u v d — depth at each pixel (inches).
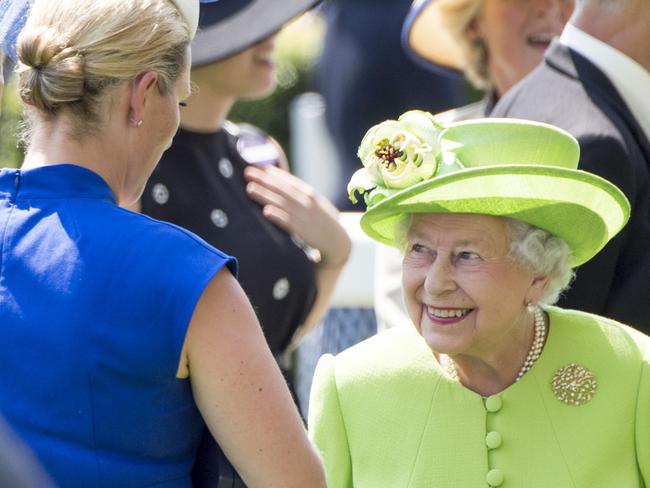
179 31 388.2
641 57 532.4
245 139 636.7
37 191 382.9
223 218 583.8
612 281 512.4
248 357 374.3
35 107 383.9
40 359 367.6
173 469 382.9
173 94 389.4
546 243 436.5
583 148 508.7
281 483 375.6
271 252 590.9
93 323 366.9
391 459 449.1
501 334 436.1
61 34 375.6
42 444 364.2
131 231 375.6
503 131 425.1
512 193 417.1
